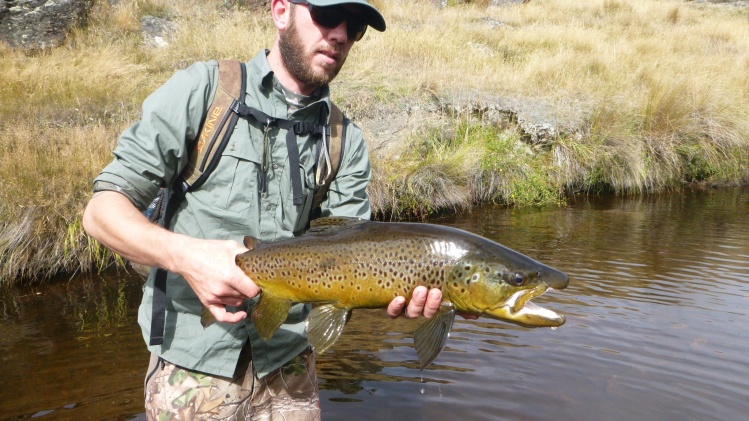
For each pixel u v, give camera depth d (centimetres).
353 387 212
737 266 345
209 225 127
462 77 618
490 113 570
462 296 117
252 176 127
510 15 1039
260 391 137
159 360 132
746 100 669
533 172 531
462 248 117
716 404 197
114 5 738
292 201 132
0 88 510
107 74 567
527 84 631
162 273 126
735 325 260
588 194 555
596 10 1161
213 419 129
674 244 392
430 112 556
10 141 399
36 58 608
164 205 129
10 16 643
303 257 120
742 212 487
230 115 126
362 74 596
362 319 276
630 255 365
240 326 130
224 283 109
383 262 118
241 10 805
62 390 212
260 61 132
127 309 289
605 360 228
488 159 520
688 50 890
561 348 238
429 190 474
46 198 343
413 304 117
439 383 212
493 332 255
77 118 482
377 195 454
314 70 128
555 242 396
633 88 646
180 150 122
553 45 826
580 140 565
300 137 132
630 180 558
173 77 125
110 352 242
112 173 118
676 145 592
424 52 687
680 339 245
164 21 731
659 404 198
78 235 340
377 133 523
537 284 116
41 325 269
